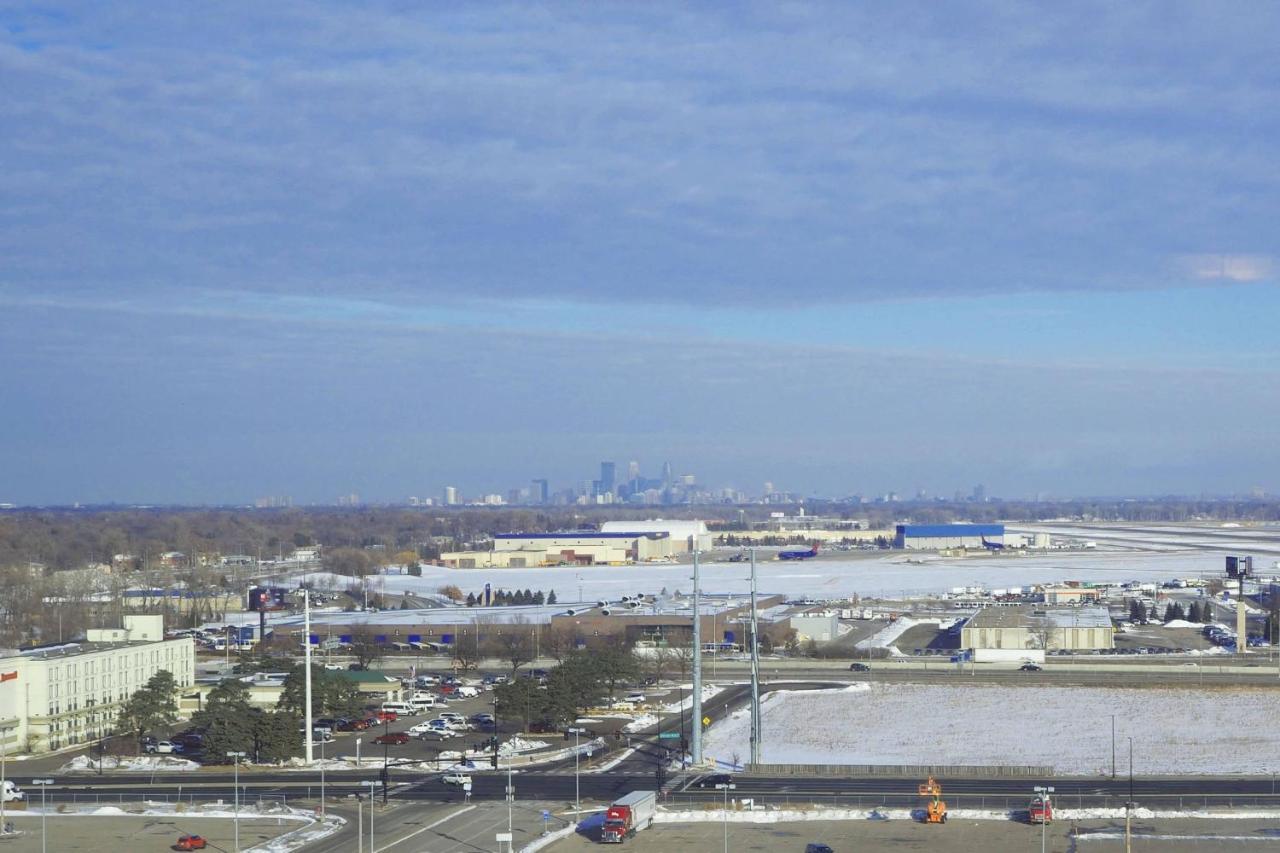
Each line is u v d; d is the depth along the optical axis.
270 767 156.75
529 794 137.88
